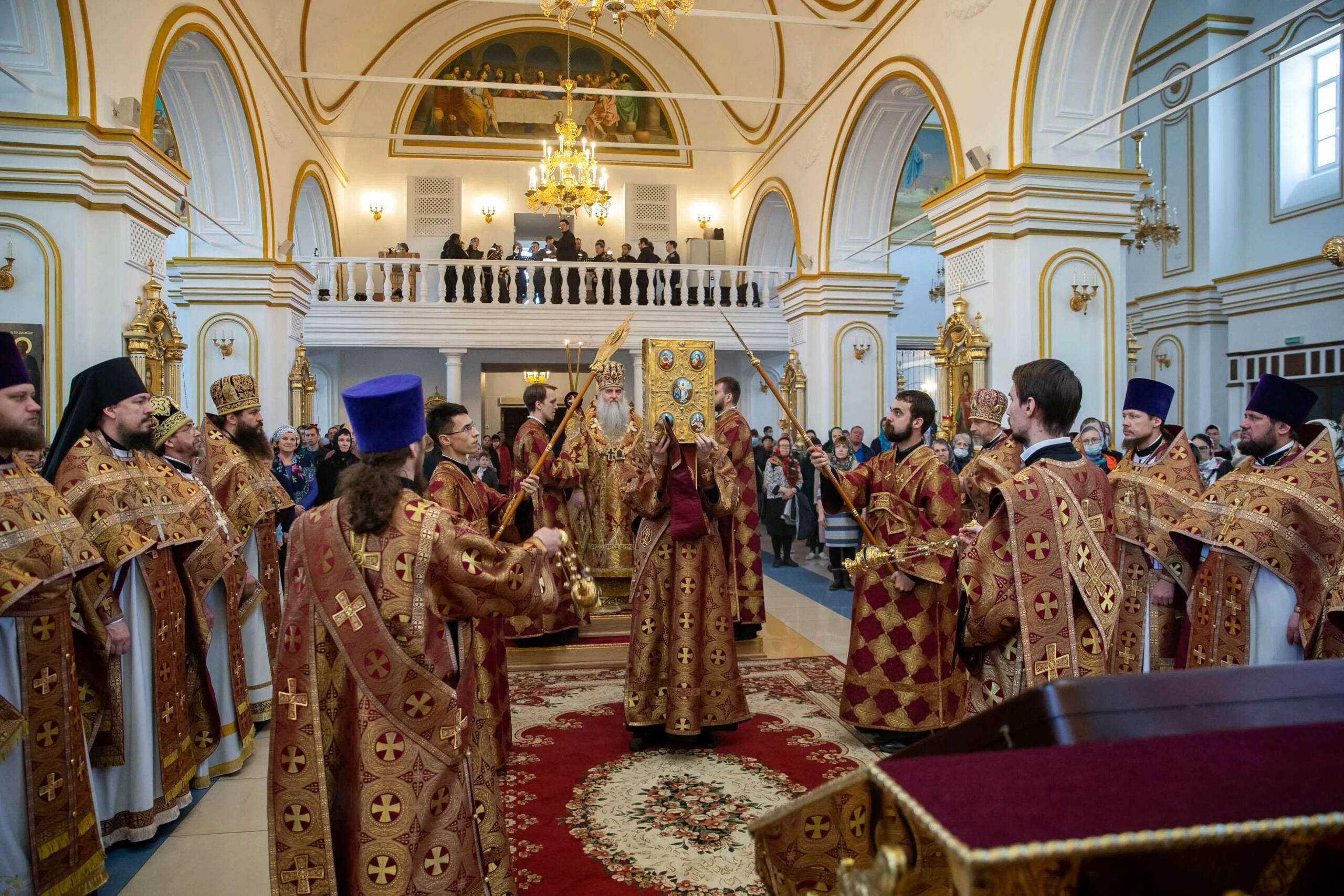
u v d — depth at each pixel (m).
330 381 15.84
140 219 6.17
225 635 3.74
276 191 10.79
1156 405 3.88
